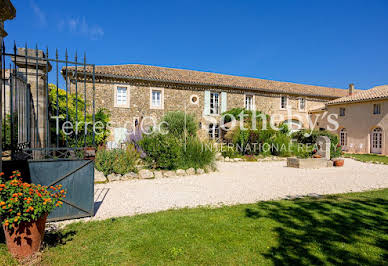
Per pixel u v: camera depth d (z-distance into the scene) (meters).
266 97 18.84
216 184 6.25
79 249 2.66
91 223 3.43
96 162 6.68
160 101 15.65
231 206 4.24
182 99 16.17
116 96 14.41
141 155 7.80
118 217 3.71
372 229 3.16
